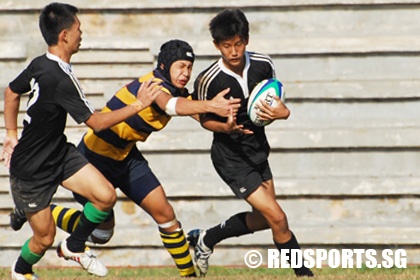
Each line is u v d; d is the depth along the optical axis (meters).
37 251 26.39
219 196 36.88
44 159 24.98
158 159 37.59
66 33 24.45
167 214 27.84
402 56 37.91
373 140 37.00
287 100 37.75
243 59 26.36
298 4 38.34
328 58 38.03
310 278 26.83
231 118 25.08
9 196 38.16
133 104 24.47
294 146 37.06
